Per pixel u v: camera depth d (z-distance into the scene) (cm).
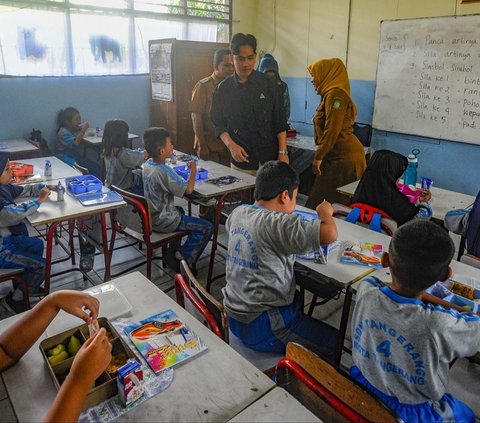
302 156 484
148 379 107
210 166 343
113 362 108
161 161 278
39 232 351
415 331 108
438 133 443
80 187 262
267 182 166
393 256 117
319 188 375
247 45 299
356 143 366
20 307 244
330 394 99
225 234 373
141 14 515
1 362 107
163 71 521
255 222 158
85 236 283
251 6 603
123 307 136
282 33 583
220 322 134
